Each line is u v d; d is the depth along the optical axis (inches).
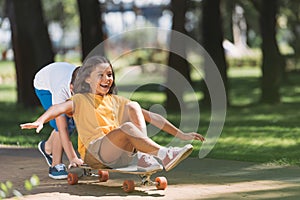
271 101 837.2
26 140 470.0
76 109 259.0
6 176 299.4
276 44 834.2
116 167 257.8
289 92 1073.5
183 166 326.3
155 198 246.1
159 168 248.7
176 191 259.1
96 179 285.6
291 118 639.8
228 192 257.0
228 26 1647.4
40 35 793.6
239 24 1975.9
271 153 381.1
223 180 284.8
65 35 2241.6
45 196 251.3
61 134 265.9
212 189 263.7
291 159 349.1
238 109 768.9
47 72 283.4
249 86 1250.6
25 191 261.3
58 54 1967.3
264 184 274.1
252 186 269.7
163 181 260.5
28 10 788.6
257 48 2262.6
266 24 829.8
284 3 1327.5
